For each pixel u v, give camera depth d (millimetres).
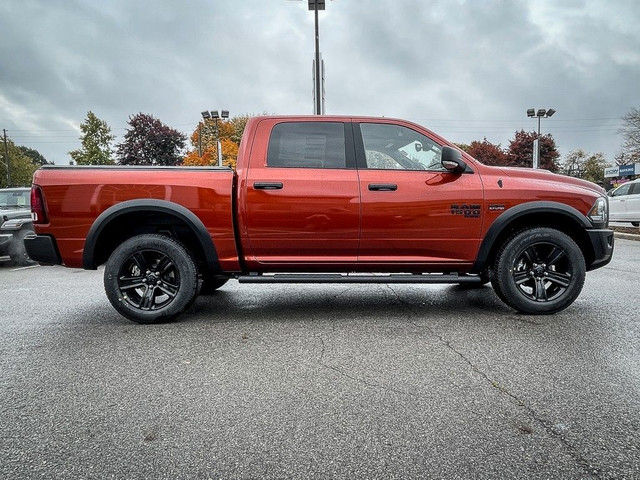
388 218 3887
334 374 2703
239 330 3662
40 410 2266
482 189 3916
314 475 1717
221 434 2018
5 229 8516
